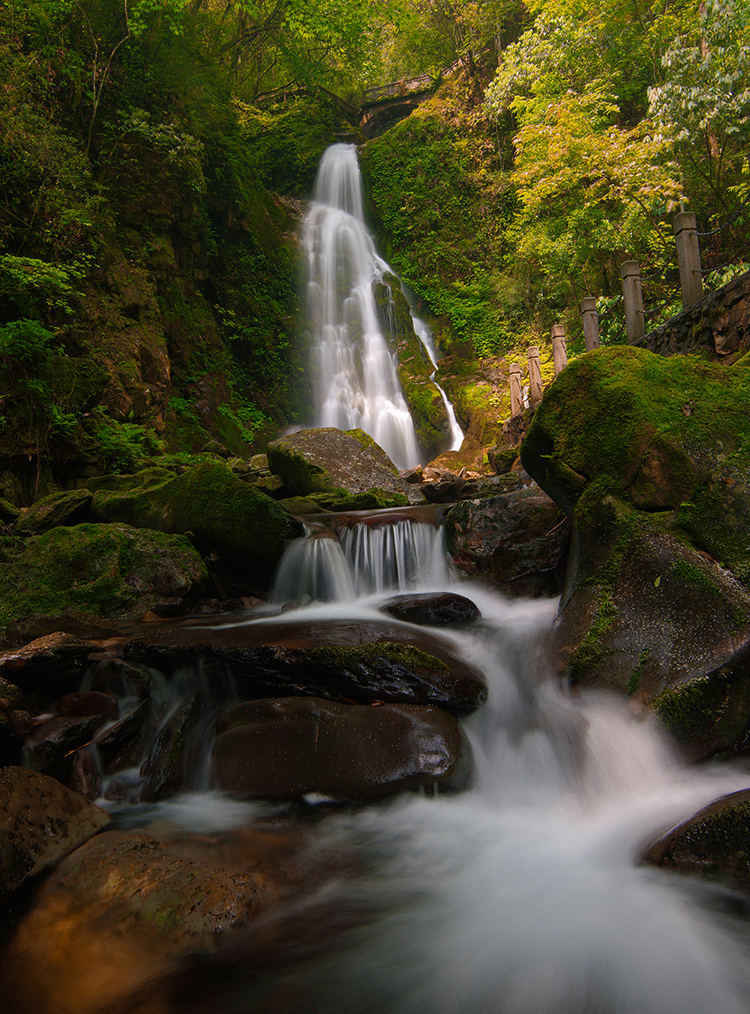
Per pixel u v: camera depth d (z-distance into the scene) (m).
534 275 20.84
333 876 2.71
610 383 4.06
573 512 4.24
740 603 3.30
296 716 3.58
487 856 2.84
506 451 11.20
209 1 23.05
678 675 3.29
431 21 28.19
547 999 1.99
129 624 5.92
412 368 20.14
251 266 19.61
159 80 16.92
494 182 23.81
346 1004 1.99
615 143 14.41
